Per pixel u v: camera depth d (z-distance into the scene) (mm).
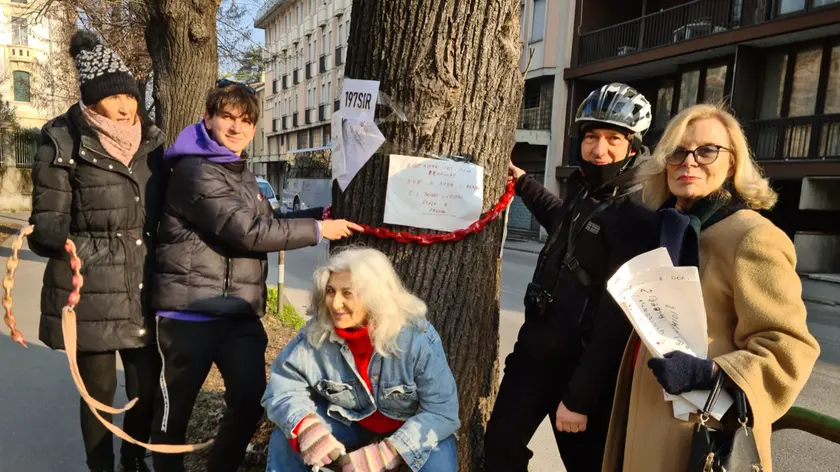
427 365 1860
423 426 1817
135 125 2344
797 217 12508
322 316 1900
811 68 11609
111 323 2287
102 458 2469
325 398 1954
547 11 17781
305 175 15672
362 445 1978
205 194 2148
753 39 11742
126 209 2295
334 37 31672
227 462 2326
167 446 2141
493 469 2123
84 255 2271
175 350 2244
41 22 11320
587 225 1959
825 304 8617
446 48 2023
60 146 2197
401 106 2078
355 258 1865
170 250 2238
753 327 1442
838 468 3262
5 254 9711
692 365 1380
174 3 5430
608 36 16312
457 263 2186
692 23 13672
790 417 1539
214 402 3463
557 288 2006
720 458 1358
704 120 1656
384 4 2059
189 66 5680
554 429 2191
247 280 2336
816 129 11141
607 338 1746
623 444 1727
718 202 1631
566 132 17812
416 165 2100
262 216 2203
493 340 2424
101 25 9797
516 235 19234
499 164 2238
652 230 1721
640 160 2033
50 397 3625
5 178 21016
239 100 2191
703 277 1558
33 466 2799
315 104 34844
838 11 10148
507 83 2162
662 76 15859
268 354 4488
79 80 2217
